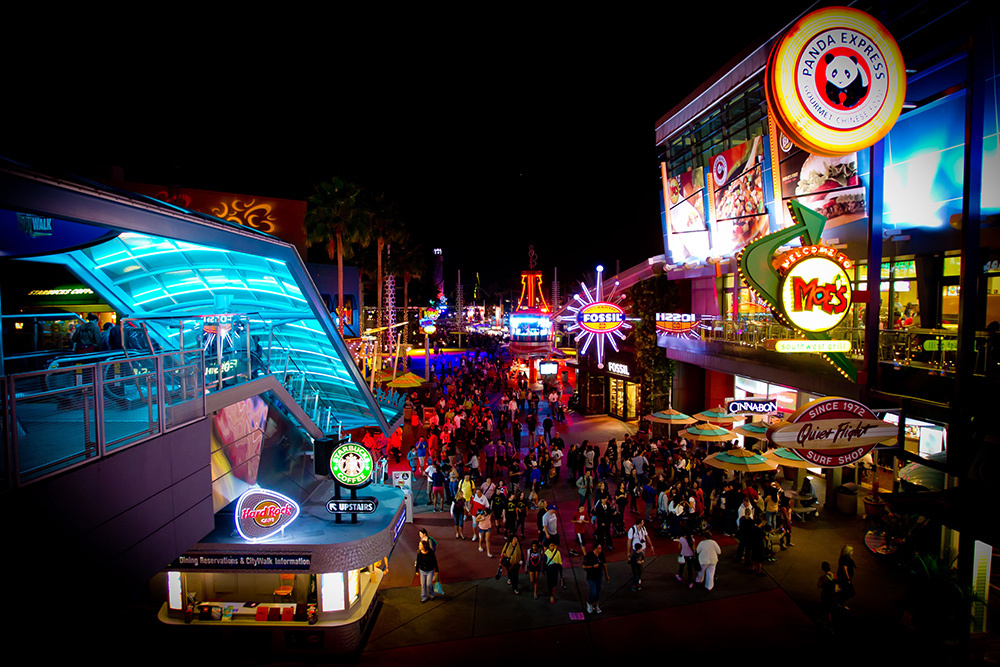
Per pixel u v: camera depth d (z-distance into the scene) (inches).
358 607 469.4
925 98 489.1
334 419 836.6
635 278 1162.0
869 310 442.6
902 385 430.3
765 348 644.1
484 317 3366.1
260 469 489.7
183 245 381.7
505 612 501.7
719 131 839.7
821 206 626.8
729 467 619.5
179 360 356.5
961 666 385.1
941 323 511.2
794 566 567.2
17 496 203.5
